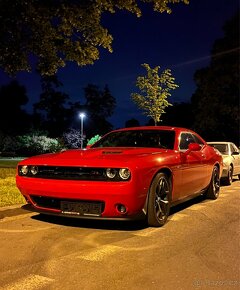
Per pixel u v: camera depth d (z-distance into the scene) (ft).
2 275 13.51
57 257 15.38
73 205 18.78
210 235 19.01
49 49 33.60
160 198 20.33
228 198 31.27
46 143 158.10
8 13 29.91
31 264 14.60
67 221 21.27
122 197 17.75
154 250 16.42
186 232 19.48
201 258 15.47
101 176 18.16
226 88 113.39
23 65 33.45
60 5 31.96
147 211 19.58
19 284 12.73
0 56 32.53
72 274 13.64
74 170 18.65
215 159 29.04
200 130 123.34
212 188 29.50
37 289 12.37
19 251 16.11
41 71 34.88
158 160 19.89
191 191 24.70
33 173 19.81
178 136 23.95
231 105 112.88
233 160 43.45
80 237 18.21
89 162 18.42
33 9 30.86
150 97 80.18
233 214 24.36
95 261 14.94
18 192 29.55
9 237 18.17
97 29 33.55
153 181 19.54
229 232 19.67
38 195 19.56
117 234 18.81
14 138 158.61
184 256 15.69
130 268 14.25
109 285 12.73
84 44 34.42
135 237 18.34
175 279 13.28
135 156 19.15
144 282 13.00
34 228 19.81
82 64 35.04
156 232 19.31
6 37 32.07
